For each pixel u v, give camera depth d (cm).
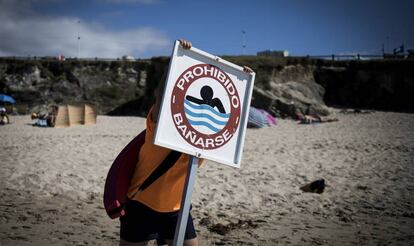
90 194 730
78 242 444
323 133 1988
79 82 5319
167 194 232
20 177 854
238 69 244
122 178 230
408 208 642
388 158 1132
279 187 795
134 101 4341
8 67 5653
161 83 227
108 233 487
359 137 1741
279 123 2691
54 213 579
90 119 2814
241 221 553
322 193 750
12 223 509
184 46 220
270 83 3591
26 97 5116
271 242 462
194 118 224
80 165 1018
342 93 3853
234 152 240
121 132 2136
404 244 458
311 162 1090
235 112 242
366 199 703
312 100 3644
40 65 5597
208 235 487
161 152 228
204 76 230
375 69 3794
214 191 755
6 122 2920
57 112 2611
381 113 3209
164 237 242
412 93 3575
